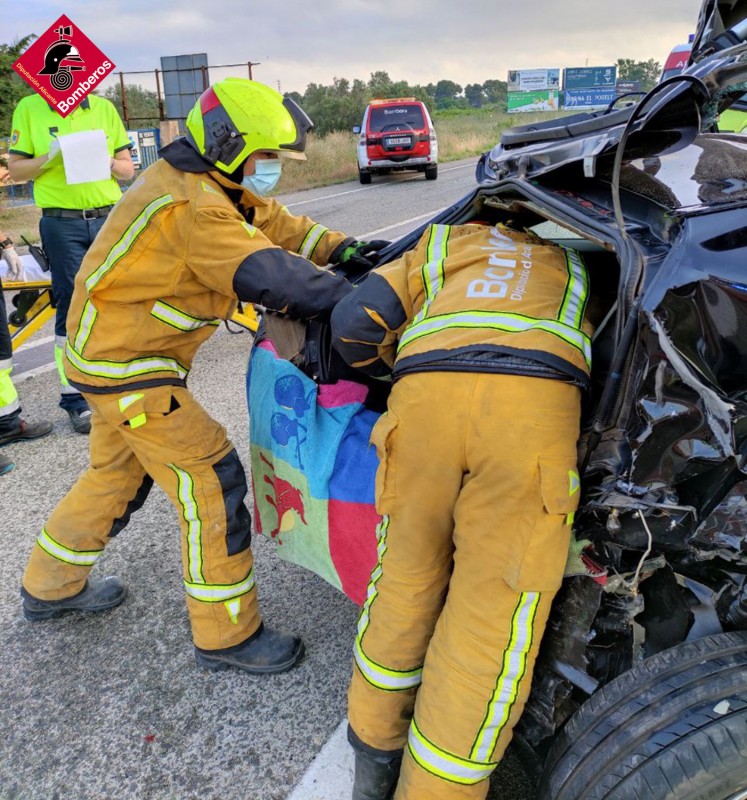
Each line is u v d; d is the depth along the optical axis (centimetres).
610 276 197
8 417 437
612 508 152
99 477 259
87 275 211
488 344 153
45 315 494
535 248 180
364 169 1822
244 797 210
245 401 479
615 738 149
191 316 217
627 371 146
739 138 215
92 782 219
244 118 200
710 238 144
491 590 154
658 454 141
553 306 161
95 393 218
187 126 208
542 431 148
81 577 276
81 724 239
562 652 166
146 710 243
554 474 147
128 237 202
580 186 191
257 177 214
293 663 254
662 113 161
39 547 271
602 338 176
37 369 583
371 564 205
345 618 279
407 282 181
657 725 146
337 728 231
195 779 217
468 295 163
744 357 137
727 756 138
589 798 150
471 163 2323
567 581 168
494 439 149
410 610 173
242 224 198
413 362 159
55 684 255
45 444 443
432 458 158
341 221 1182
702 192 170
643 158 181
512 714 160
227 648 247
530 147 217
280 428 221
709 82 159
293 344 221
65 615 289
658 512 147
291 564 314
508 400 149
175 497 230
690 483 145
